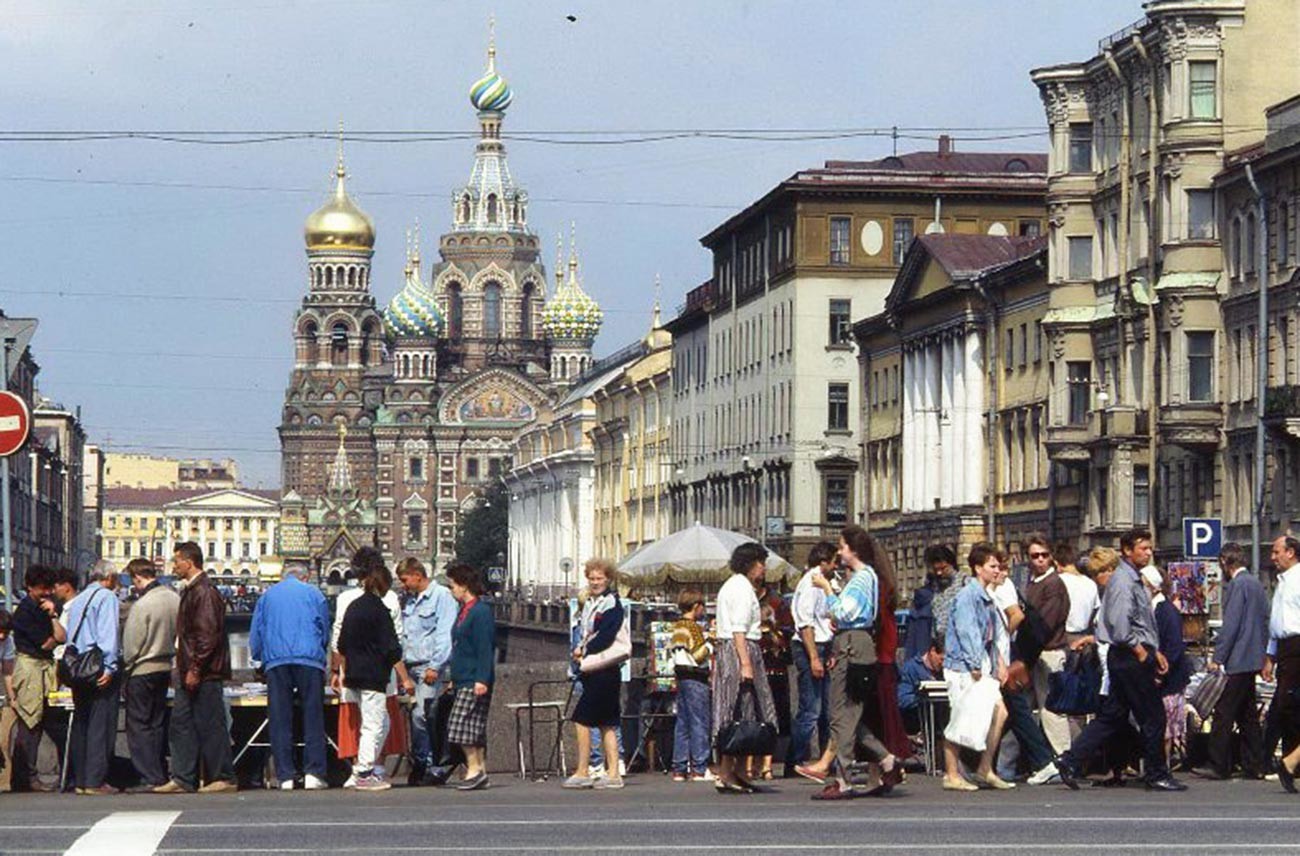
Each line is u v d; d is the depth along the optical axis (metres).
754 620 48.22
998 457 155.12
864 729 46.22
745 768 48.72
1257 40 124.50
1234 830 37.09
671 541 81.00
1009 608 49.06
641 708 59.34
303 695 51.75
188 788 50.81
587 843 35.53
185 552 51.00
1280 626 49.94
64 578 53.06
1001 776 50.34
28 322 59.75
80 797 49.03
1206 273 123.81
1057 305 139.75
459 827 38.06
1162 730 47.88
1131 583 47.84
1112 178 135.12
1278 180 115.75
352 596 53.69
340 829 37.84
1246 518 119.06
